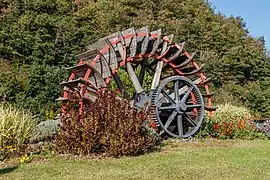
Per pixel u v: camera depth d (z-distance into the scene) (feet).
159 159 26.61
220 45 119.85
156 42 40.45
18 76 71.56
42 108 62.39
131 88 51.19
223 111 47.11
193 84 40.75
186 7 132.98
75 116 29.50
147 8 121.19
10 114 29.99
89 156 27.91
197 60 107.65
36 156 27.81
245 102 103.81
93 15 107.04
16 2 94.79
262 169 23.03
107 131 28.63
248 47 121.70
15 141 28.94
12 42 84.53
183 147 33.71
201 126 40.93
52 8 97.91
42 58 83.46
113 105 29.53
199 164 24.56
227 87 106.83
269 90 106.63
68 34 88.94
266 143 38.99
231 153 29.71
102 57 37.88
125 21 108.06
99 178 20.52
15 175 21.40
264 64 120.16
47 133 34.53
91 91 37.63
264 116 102.06
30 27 89.10
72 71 38.55
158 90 38.75
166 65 43.68
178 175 21.18
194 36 116.57
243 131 43.86
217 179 20.35
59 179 20.39
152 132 33.32
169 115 39.88
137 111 30.94
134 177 20.71
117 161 25.81
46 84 66.13
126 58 39.99
